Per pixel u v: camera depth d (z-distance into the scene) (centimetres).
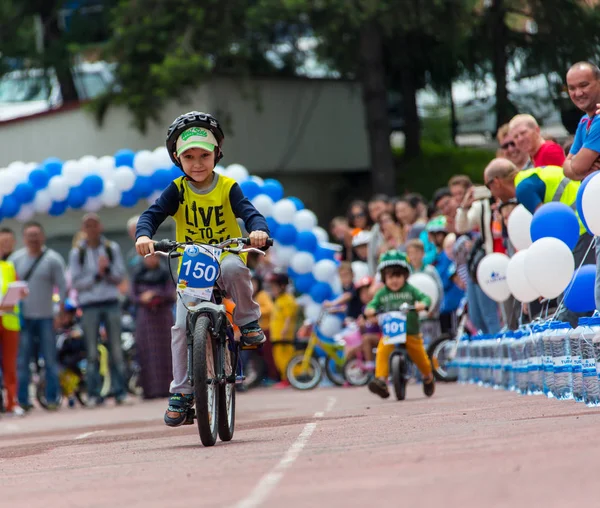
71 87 8094
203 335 1817
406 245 4278
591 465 1166
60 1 7781
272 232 5075
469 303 3525
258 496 1145
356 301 4834
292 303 5012
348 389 4406
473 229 3562
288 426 2280
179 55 6488
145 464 1661
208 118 1911
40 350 4412
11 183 5044
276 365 5200
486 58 6594
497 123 6750
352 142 8038
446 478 1166
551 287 2391
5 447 2484
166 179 5128
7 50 7781
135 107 6862
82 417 3694
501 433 1641
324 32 6325
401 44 6994
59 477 1598
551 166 2639
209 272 1850
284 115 7681
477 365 3497
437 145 7875
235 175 5156
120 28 6681
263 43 6956
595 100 2341
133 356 5194
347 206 8131
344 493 1115
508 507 956
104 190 5106
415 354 3155
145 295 4597
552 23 6081
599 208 2119
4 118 7775
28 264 4391
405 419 2191
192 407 1928
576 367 2188
